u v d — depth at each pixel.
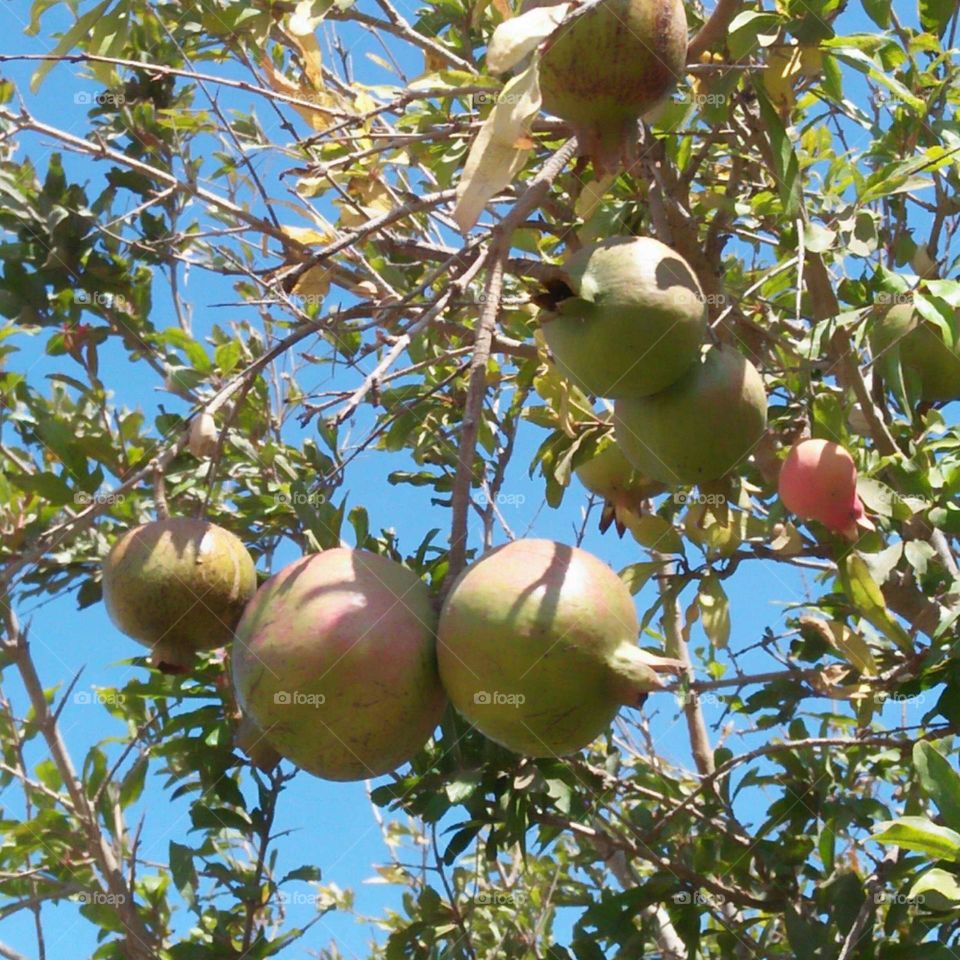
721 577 1.38
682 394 1.25
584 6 1.15
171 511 1.52
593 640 1.14
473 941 1.60
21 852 1.50
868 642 1.43
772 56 1.32
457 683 1.15
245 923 1.40
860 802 1.42
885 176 1.35
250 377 1.24
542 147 1.47
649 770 1.59
